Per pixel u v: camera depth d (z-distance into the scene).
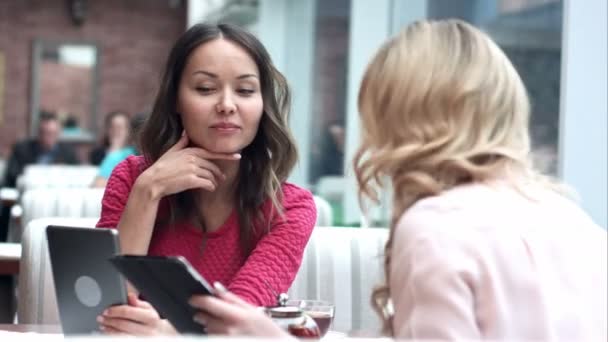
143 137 2.47
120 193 2.47
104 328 1.83
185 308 1.51
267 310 1.79
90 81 15.77
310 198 2.48
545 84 4.29
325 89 8.34
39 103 15.59
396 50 1.58
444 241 1.40
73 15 15.62
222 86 2.32
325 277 2.90
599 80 3.77
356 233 2.97
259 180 2.40
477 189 1.50
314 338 1.79
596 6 3.77
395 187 1.54
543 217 1.48
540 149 4.22
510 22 4.71
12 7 15.49
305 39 9.05
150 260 1.47
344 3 7.86
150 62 15.97
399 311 1.41
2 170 15.16
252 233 2.39
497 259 1.40
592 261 1.47
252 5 10.96
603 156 3.77
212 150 2.32
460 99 1.52
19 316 2.95
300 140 9.09
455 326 1.34
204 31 2.36
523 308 1.39
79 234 1.80
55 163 11.89
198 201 2.39
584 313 1.42
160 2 15.97
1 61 15.45
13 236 5.62
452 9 5.62
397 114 1.55
